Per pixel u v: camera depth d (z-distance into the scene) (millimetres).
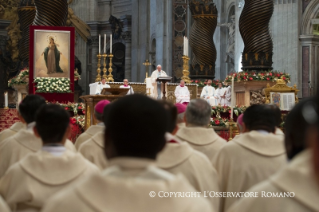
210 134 4070
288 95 10781
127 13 38719
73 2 40469
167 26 28812
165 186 1586
